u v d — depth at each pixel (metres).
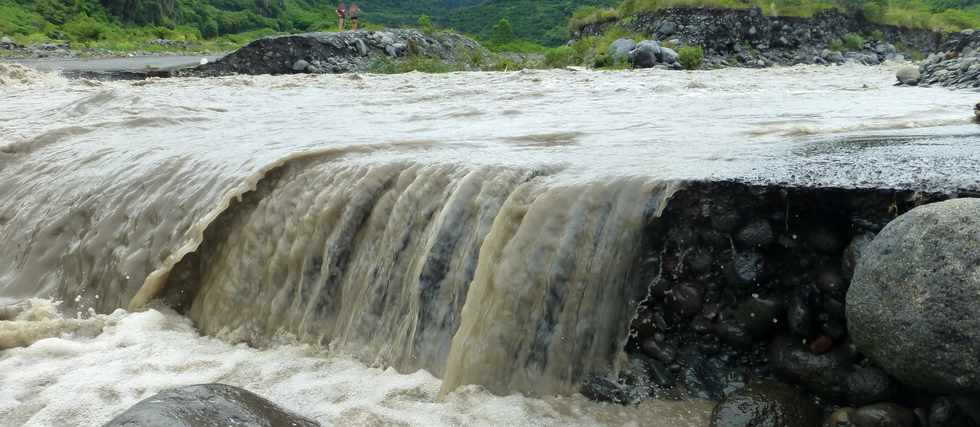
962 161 4.06
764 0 33.84
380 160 4.80
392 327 4.11
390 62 27.77
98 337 4.59
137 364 4.20
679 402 3.40
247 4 88.81
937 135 5.51
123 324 4.72
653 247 3.71
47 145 7.59
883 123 6.55
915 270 2.76
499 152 5.12
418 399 3.60
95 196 5.94
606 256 3.70
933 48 37.69
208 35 76.50
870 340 2.89
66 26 54.22
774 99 10.25
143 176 5.85
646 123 7.19
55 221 5.97
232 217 5.09
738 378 3.45
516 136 6.15
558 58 28.84
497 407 3.45
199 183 5.46
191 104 10.57
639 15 33.59
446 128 7.27
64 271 5.69
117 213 5.69
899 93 11.39
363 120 8.53
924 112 7.85
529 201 3.90
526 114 8.63
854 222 3.35
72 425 3.53
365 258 4.45
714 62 31.16
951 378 2.67
